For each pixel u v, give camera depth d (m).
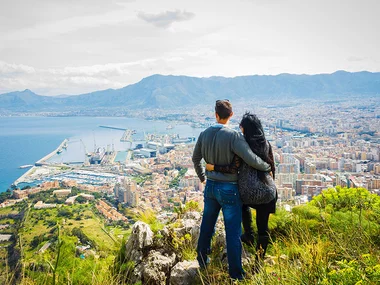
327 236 3.71
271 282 2.90
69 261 3.37
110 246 4.38
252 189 3.20
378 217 3.94
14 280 3.07
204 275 3.45
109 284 3.37
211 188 3.35
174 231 4.17
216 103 3.42
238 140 3.19
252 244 3.79
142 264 3.73
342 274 2.49
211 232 3.53
